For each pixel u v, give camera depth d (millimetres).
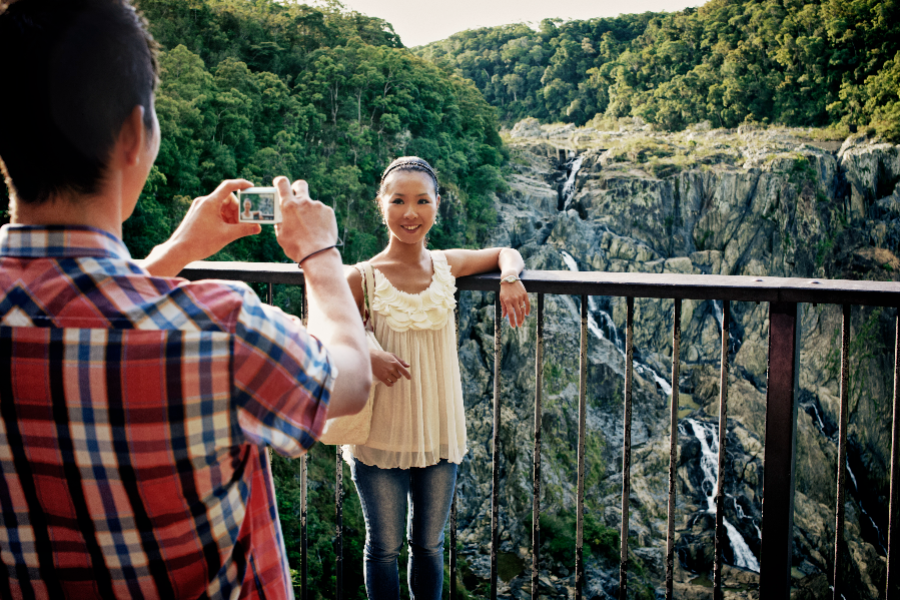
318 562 25312
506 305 1975
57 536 753
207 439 724
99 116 721
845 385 1808
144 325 708
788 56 79938
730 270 51531
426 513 2029
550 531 31531
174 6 54000
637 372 39562
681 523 32875
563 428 36594
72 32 707
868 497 40625
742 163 55062
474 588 27953
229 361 720
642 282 1881
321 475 28906
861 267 50688
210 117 41812
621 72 97188
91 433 709
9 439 732
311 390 761
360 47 61062
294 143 47094
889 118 68500
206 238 1065
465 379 36562
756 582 30281
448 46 125625
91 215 751
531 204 54406
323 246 942
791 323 1811
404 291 1973
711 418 40750
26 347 706
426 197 1954
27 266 725
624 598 2098
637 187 52031
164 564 760
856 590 34000
